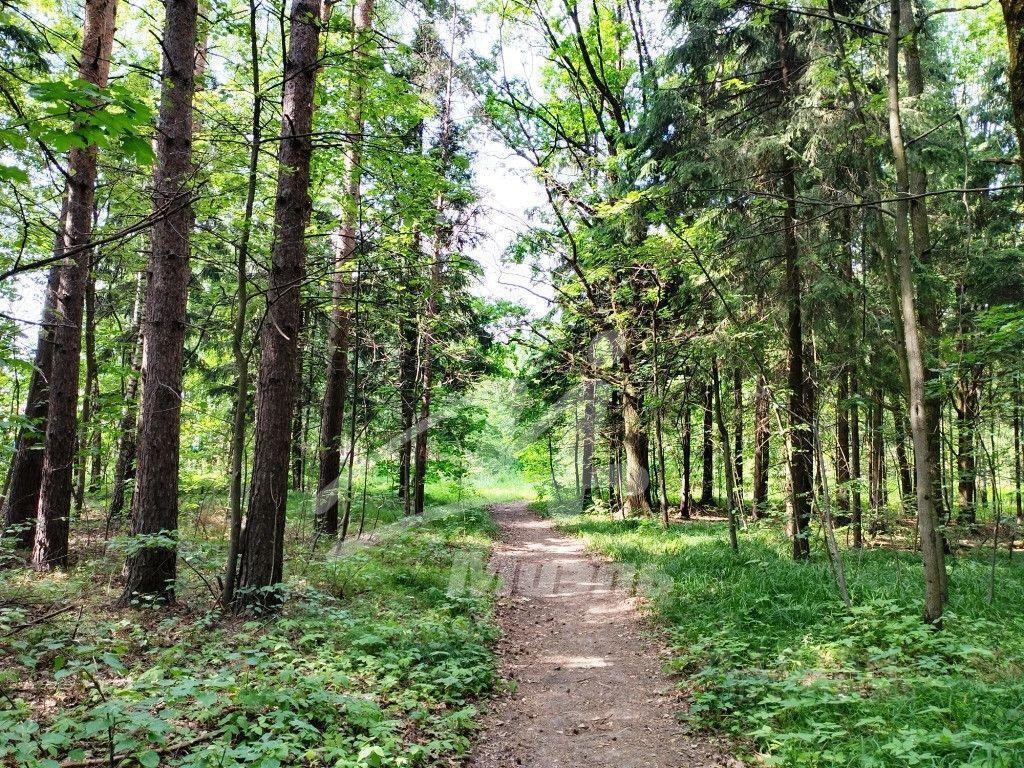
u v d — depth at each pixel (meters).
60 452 8.80
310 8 7.73
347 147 9.08
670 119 11.80
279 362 7.44
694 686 5.75
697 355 12.09
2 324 3.88
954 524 11.09
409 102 9.09
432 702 5.14
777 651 6.21
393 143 9.66
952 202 11.01
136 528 7.11
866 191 9.62
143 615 6.56
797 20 10.50
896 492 17.06
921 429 6.26
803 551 10.43
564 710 5.54
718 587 8.67
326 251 13.16
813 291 10.31
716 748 4.59
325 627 6.32
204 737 3.80
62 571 8.42
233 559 7.03
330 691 4.64
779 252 11.20
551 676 6.41
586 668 6.62
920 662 5.05
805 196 10.48
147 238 11.88
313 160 9.75
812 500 10.49
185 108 7.27
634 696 5.83
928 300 10.05
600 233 13.55
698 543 11.94
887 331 10.52
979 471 10.45
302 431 16.50
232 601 6.99
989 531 13.81
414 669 5.62
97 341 13.84
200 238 9.32
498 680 6.12
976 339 7.52
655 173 12.68
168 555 7.23
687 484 18.38
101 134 2.47
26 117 2.46
